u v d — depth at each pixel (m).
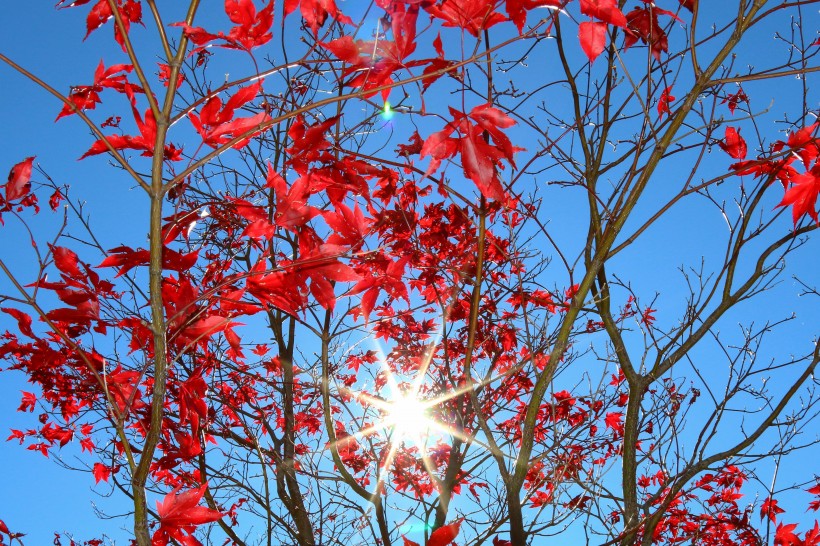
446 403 4.58
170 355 2.12
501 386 4.93
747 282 3.46
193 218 2.45
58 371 4.56
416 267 4.39
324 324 3.89
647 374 3.44
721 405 3.34
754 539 4.90
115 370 2.39
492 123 1.91
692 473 3.25
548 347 3.40
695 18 2.35
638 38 3.07
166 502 2.00
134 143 2.12
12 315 2.17
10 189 1.92
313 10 2.03
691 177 2.59
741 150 3.28
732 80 2.31
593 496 3.34
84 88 2.12
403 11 1.80
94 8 2.06
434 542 1.92
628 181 2.58
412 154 3.94
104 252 2.11
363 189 2.65
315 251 2.26
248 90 2.05
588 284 2.55
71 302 2.04
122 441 1.76
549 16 1.88
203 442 4.38
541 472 3.89
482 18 1.88
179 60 1.76
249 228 2.32
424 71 2.01
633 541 3.24
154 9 1.73
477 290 2.89
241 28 1.88
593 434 4.74
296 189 2.36
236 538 4.52
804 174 2.55
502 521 4.13
